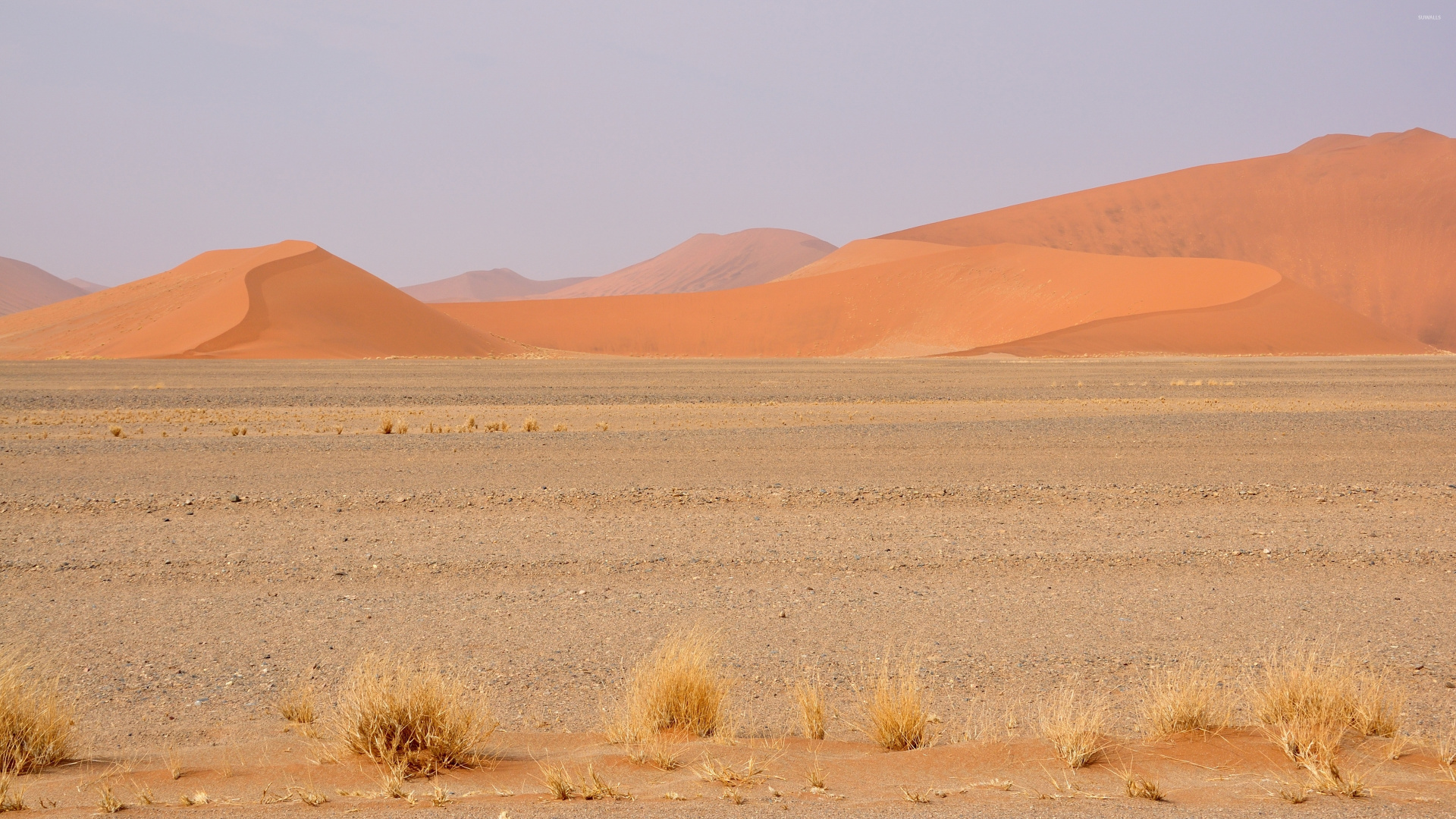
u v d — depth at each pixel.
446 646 6.61
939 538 10.18
